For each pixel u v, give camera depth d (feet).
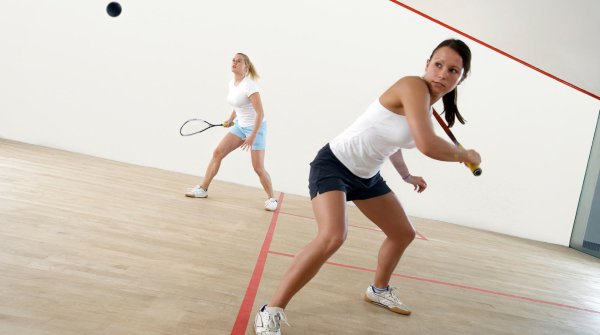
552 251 17.79
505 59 19.74
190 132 19.31
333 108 19.61
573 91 19.93
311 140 19.65
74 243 7.70
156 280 6.72
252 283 7.37
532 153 20.17
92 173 14.89
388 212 6.66
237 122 14.02
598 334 8.08
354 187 6.23
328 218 5.62
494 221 20.31
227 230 10.64
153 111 19.24
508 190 20.25
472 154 5.21
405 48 19.53
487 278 10.84
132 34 18.98
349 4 19.30
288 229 12.05
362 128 5.94
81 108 19.12
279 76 19.40
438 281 9.68
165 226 9.94
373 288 7.43
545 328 7.86
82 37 18.93
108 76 19.10
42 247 7.23
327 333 6.01
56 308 5.27
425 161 19.93
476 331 7.13
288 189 19.70
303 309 6.68
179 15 19.02
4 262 6.34
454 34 19.54
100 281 6.30
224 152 14.03
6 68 18.92
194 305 6.07
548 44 8.86
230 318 5.88
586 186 20.06
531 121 20.04
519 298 9.54
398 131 5.76
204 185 14.23
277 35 19.26
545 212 20.38
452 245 14.42
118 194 12.37
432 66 5.55
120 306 5.63
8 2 18.71
